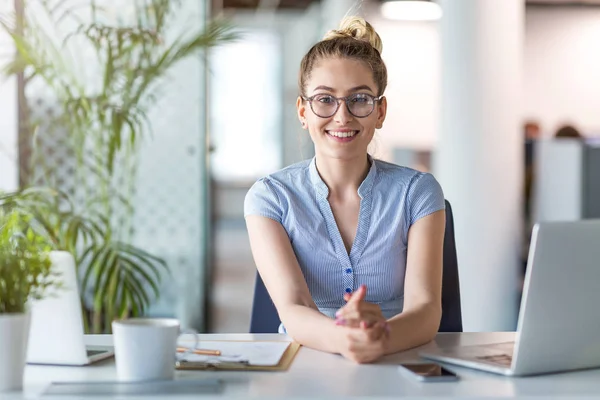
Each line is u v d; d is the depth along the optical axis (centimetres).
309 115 178
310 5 1070
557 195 565
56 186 376
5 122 411
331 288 184
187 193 468
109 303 314
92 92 424
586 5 984
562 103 995
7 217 256
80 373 133
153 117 462
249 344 153
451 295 197
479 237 416
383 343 139
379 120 188
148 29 356
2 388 120
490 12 408
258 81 1190
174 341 124
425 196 185
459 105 414
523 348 126
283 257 176
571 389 120
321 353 148
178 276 470
